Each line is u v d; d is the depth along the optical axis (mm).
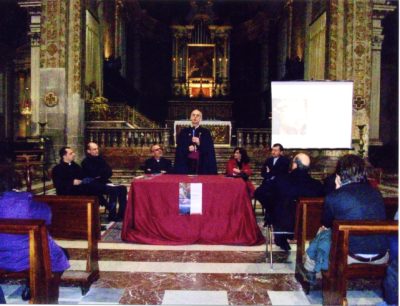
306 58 18016
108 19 20266
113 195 8281
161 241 6547
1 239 3680
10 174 4672
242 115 27141
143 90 27406
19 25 20047
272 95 8680
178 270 5270
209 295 4438
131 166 15062
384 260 3865
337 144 8664
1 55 20953
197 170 8031
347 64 13828
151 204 6684
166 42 27672
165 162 9289
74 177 7535
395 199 4934
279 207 5488
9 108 21891
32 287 3422
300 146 8680
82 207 4551
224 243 6562
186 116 25547
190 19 26203
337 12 13914
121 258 5785
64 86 14156
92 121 15656
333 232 3680
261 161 15664
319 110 8664
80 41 14445
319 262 4121
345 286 3578
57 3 14062
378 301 4316
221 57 26141
